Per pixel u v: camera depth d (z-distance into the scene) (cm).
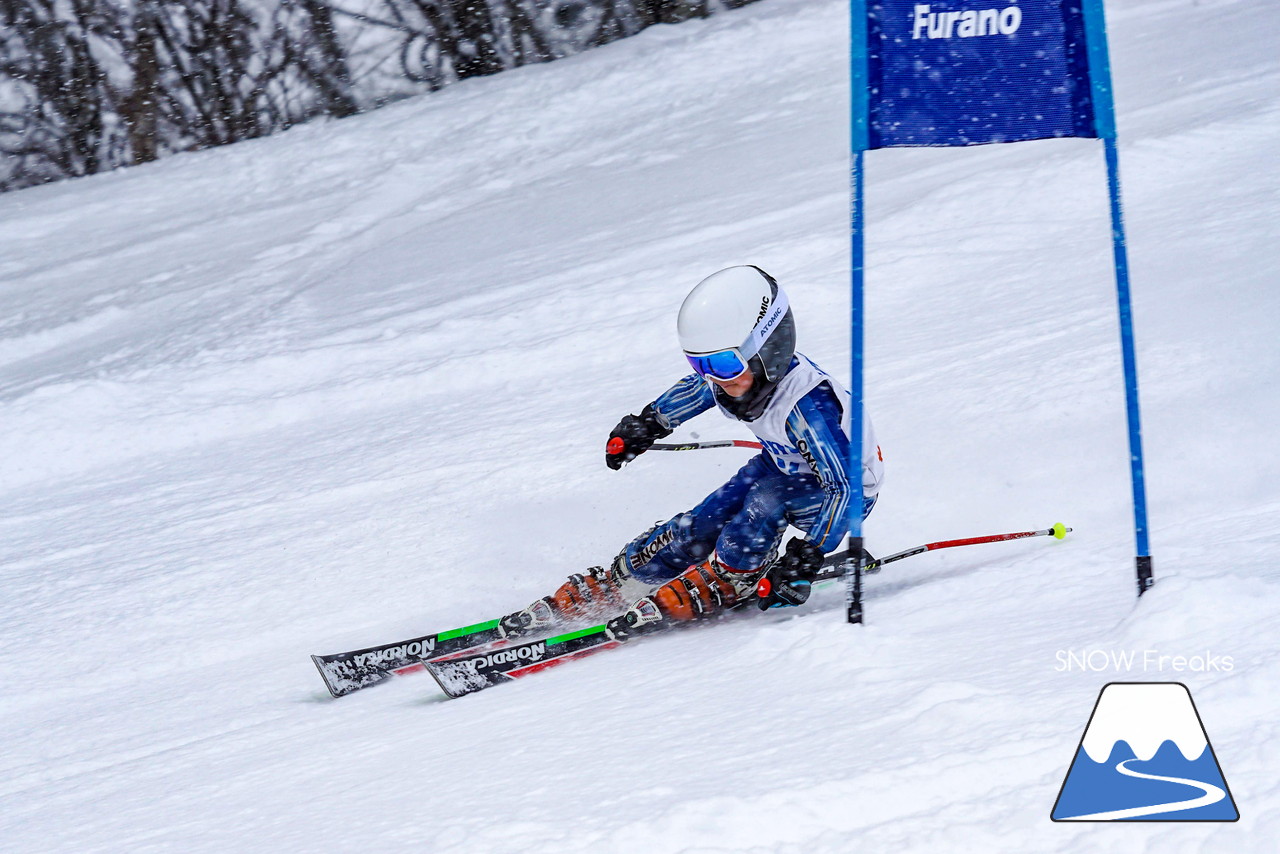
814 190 2731
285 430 1975
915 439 1265
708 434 1488
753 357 879
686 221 2742
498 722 689
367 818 536
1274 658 472
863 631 660
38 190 5256
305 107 6488
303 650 1085
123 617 1248
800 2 5375
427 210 3812
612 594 1014
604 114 4566
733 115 4119
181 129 6550
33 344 3084
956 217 2109
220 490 1694
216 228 4162
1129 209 1948
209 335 2630
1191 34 3456
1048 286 1698
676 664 736
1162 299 1485
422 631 1081
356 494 1525
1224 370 1216
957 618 689
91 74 6328
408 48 6488
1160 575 680
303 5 6312
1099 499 1029
